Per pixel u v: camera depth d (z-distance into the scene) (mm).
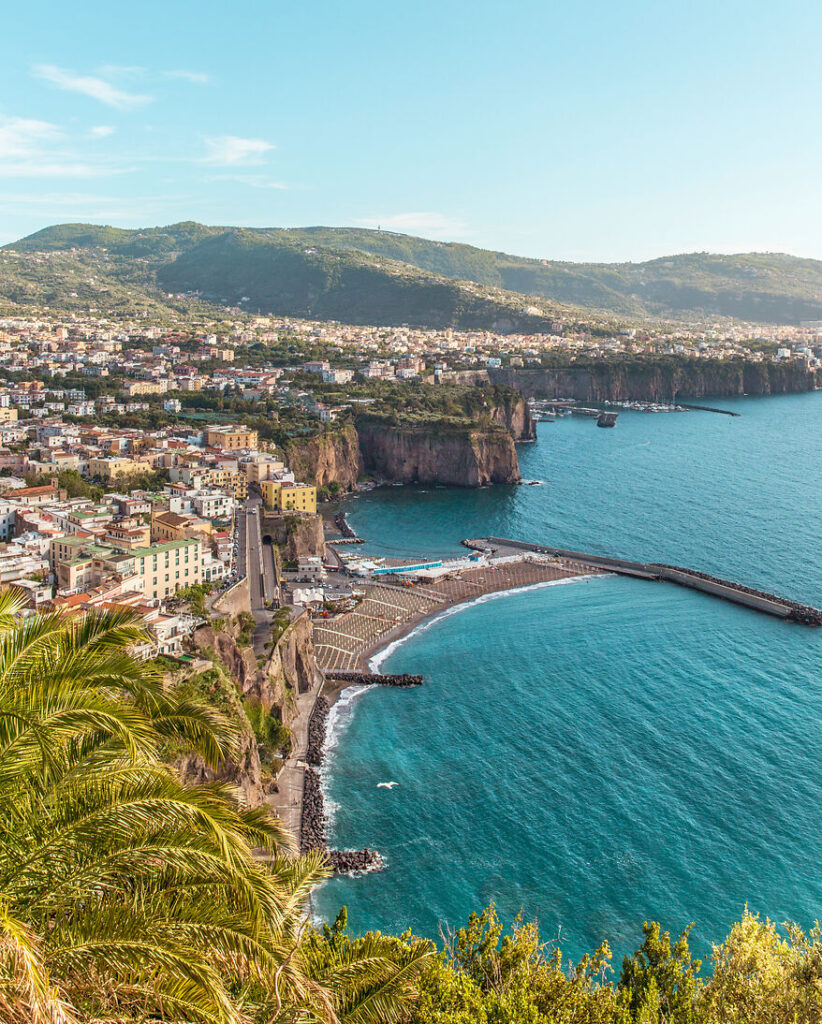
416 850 114312
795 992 59594
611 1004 58156
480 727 148375
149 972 29609
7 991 24125
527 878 109000
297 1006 33469
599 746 140875
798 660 177875
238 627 160500
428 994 53500
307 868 42438
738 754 138125
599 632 195500
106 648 33875
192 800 30422
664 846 115000
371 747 141500
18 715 29094
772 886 107375
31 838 29719
